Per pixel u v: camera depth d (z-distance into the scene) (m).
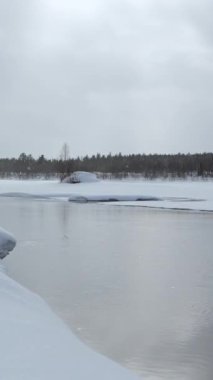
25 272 15.28
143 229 27.78
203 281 14.42
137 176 111.56
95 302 11.99
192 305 11.84
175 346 9.10
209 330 10.01
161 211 41.34
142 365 8.19
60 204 49.34
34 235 24.30
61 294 12.66
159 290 13.30
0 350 5.95
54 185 79.31
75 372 5.64
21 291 10.30
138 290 13.21
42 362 5.74
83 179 84.38
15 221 31.30
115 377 5.71
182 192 63.66
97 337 9.51
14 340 6.45
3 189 70.88
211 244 21.83
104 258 17.92
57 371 5.54
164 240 23.11
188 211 41.50
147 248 20.45
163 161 121.69
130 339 9.41
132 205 48.34
